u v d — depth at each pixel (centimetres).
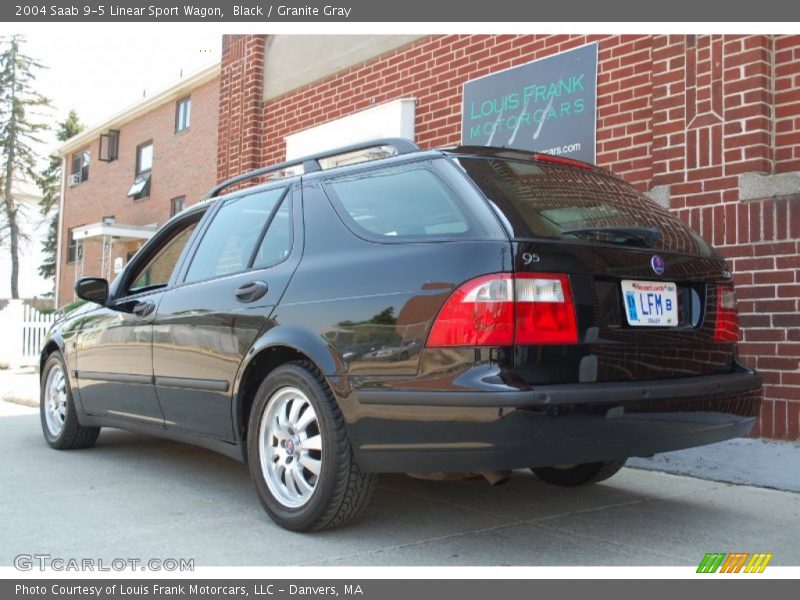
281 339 363
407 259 328
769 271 509
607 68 644
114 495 441
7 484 470
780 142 526
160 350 457
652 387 315
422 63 830
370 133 870
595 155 648
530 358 295
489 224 310
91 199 2542
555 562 323
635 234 331
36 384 1095
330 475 338
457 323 300
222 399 405
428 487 459
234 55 1114
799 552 338
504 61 739
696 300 354
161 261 529
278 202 418
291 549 338
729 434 352
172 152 2092
